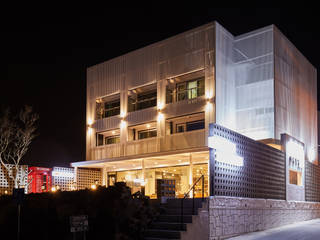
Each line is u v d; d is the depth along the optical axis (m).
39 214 16.05
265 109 27.02
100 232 13.96
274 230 18.33
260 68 27.77
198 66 27.73
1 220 17.09
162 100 29.70
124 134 32.03
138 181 26.69
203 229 14.02
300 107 31.88
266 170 19.97
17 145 32.56
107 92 33.88
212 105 26.52
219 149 15.40
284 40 29.58
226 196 15.57
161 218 14.69
